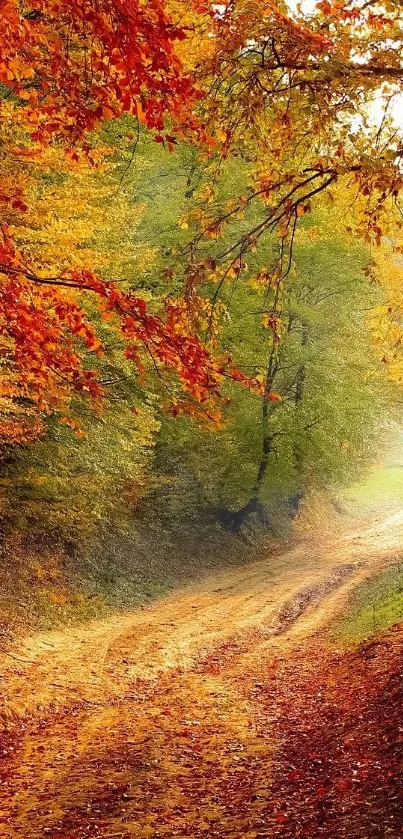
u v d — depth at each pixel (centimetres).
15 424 1363
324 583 2436
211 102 638
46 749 986
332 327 2580
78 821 714
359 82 575
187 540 2686
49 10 465
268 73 617
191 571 2486
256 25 583
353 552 3127
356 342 2583
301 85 615
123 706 1214
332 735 916
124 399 1648
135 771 867
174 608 2042
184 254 725
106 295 520
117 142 1691
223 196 2070
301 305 2414
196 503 2753
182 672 1477
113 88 479
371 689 1077
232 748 945
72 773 875
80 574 2005
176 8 574
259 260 2184
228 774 838
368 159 591
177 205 2203
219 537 2870
